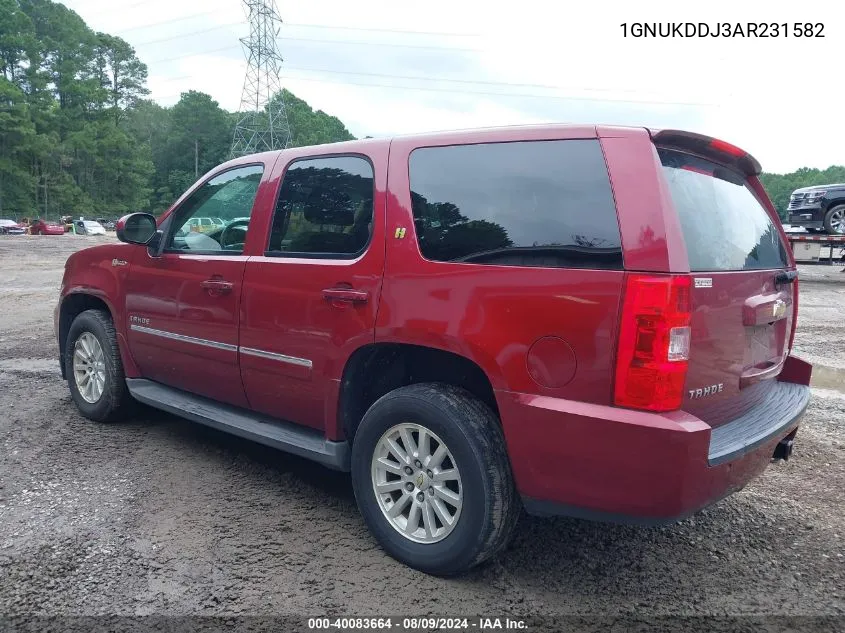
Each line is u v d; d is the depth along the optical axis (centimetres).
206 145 11688
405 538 306
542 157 281
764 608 281
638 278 242
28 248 3098
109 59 11125
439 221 301
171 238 442
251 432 372
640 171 254
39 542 320
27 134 7669
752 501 389
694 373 253
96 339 495
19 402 555
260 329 366
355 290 320
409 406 296
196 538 328
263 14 7969
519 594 286
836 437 504
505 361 270
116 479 398
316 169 363
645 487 243
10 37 7981
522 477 272
